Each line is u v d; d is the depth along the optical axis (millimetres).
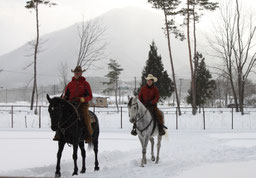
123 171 10977
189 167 11531
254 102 80062
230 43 44969
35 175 10039
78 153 14461
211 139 21609
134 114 12078
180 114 40812
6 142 18125
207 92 67312
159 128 13203
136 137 22203
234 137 22641
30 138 20344
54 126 9789
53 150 15094
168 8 44688
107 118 37719
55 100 9992
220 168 10984
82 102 11016
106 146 17375
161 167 11828
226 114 40625
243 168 10820
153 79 13492
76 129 10438
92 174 10453
